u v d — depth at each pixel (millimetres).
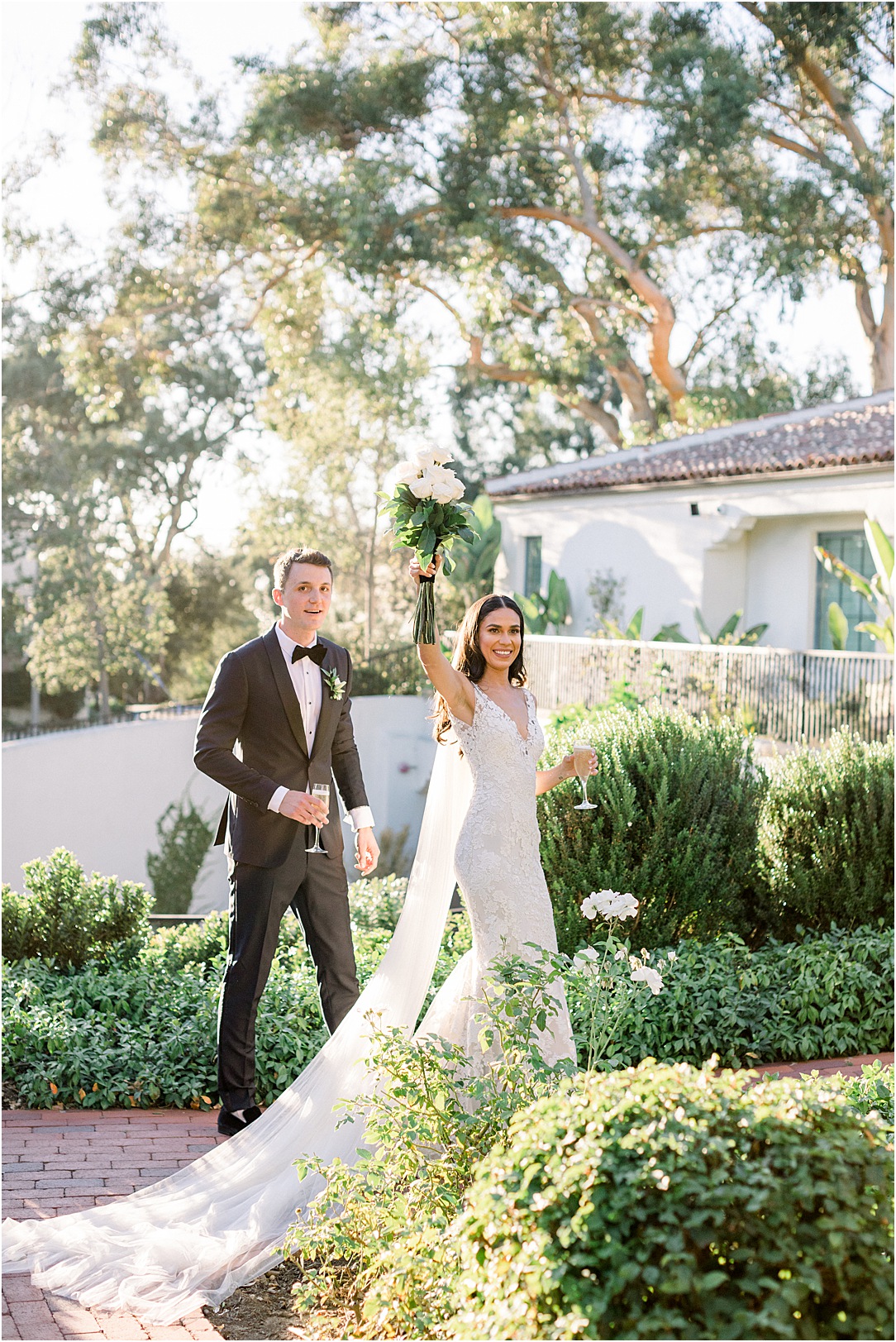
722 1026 6094
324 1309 3410
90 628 33875
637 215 25938
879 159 24422
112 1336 3293
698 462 18484
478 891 4375
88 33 24891
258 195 26469
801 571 17172
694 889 6961
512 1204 2512
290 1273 3729
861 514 16359
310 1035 5781
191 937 7641
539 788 4855
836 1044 6344
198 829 19203
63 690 39875
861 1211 2357
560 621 19906
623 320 28672
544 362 28891
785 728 12984
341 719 5480
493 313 25938
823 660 12719
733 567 18109
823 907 7547
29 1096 5473
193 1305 3461
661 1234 2295
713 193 25125
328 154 25344
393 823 19750
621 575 19531
